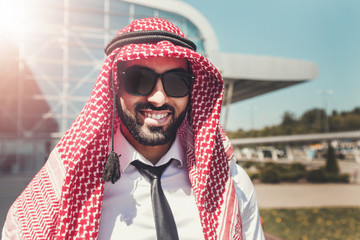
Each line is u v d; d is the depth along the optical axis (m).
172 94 0.94
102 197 0.90
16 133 19.77
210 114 1.06
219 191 1.06
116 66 0.96
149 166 1.03
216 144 1.10
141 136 0.95
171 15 21.97
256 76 24.56
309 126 83.62
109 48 1.00
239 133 70.50
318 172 18.38
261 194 12.88
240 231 1.04
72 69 20.55
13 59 19.59
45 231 0.88
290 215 8.16
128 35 0.96
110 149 1.02
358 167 29.22
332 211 8.80
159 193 0.98
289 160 46.19
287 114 89.19
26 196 0.98
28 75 19.91
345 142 56.66
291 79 25.42
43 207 0.92
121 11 21.14
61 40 20.30
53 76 20.27
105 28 20.94
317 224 7.02
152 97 0.92
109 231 0.94
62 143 0.99
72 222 0.85
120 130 1.06
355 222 7.27
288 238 5.77
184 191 1.05
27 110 20.03
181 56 0.89
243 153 62.75
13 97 19.84
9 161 19.36
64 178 0.87
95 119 0.87
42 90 20.12
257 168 26.14
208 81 1.09
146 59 0.94
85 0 20.64
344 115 83.12
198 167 1.02
